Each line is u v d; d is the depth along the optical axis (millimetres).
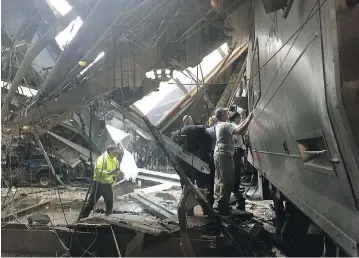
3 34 6430
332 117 2307
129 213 6961
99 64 5875
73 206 8609
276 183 4961
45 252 5629
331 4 2219
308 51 2670
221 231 4984
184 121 6879
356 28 2166
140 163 15820
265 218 7125
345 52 2174
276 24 3742
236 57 11094
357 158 2176
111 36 4965
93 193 6750
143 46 5680
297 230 5133
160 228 5320
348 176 2316
